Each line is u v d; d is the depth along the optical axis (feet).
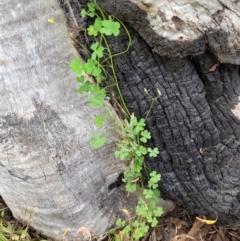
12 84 1.40
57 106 1.46
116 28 1.24
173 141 1.49
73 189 1.55
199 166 1.54
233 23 1.23
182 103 1.40
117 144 1.55
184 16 1.21
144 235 1.79
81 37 1.44
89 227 1.65
